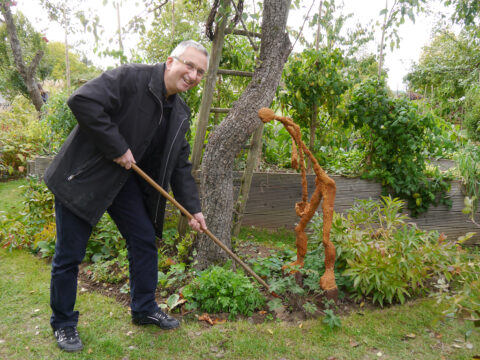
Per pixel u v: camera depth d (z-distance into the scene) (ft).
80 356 6.41
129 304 8.23
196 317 7.80
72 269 6.64
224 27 9.48
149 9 10.65
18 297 8.26
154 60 14.92
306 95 14.11
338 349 6.88
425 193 13.73
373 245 8.57
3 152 20.24
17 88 36.55
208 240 9.48
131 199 7.07
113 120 6.49
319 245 9.78
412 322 7.82
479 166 13.94
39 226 11.60
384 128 13.48
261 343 6.92
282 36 9.34
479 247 13.55
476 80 27.55
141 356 6.48
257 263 9.75
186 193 7.67
